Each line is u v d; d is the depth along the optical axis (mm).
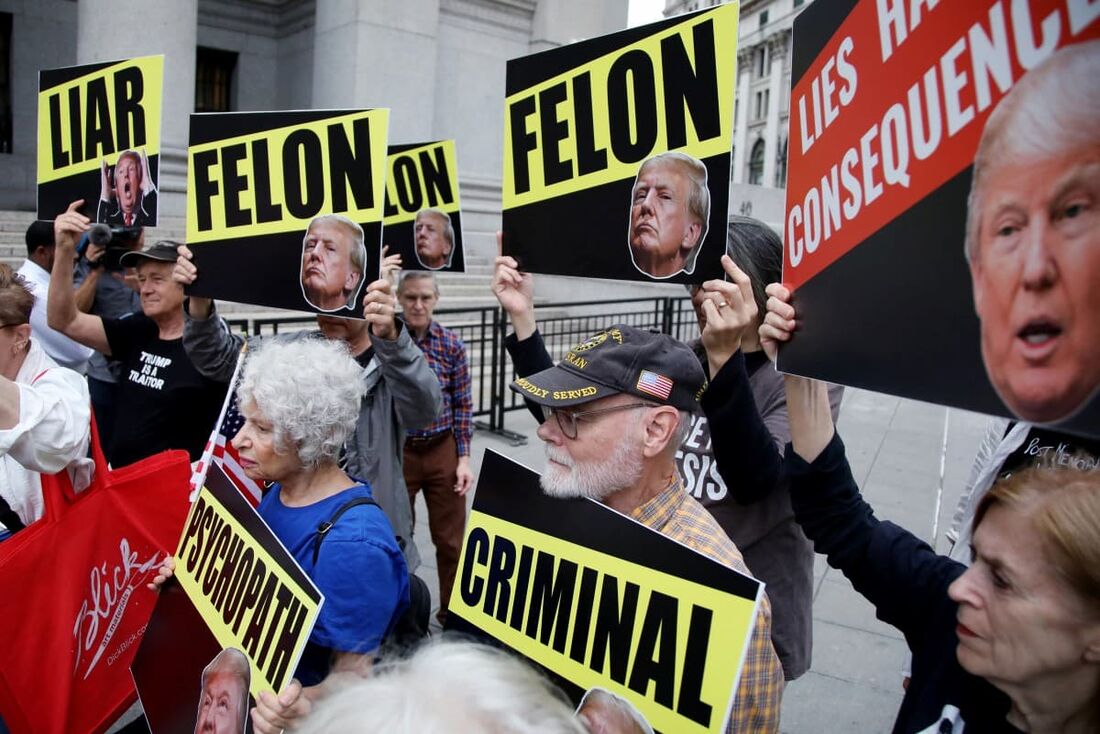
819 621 4266
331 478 2150
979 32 1093
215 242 3141
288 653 1720
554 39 14398
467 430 4164
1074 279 950
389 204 4539
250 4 15578
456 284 11766
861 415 8711
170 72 11031
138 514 2539
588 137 2312
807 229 1537
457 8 13500
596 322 11734
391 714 903
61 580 2293
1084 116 940
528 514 1810
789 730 3355
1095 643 1108
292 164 2963
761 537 2258
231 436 2842
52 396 2238
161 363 3580
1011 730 1275
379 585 1954
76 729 2328
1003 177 1048
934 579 1537
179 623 2162
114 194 3580
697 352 2645
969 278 1111
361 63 12328
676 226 2131
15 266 9289
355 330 3133
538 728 909
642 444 1753
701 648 1439
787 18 59656
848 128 1399
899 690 3662
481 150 14008
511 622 1776
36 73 14305
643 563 1564
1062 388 966
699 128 2074
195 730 1955
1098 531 1077
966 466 6859
